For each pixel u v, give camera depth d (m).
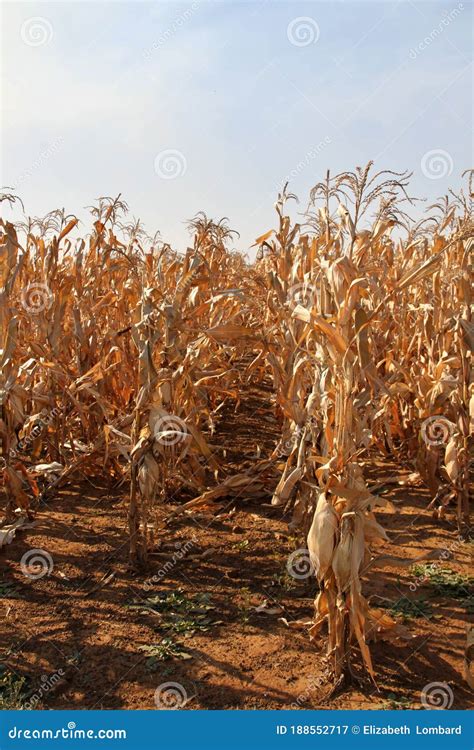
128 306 7.38
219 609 4.53
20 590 4.75
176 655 3.97
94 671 3.82
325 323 3.48
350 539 3.58
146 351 4.93
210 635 4.21
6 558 5.25
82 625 4.32
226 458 7.54
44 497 6.48
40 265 7.60
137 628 4.29
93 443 6.98
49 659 3.93
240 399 9.70
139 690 3.65
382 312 7.48
